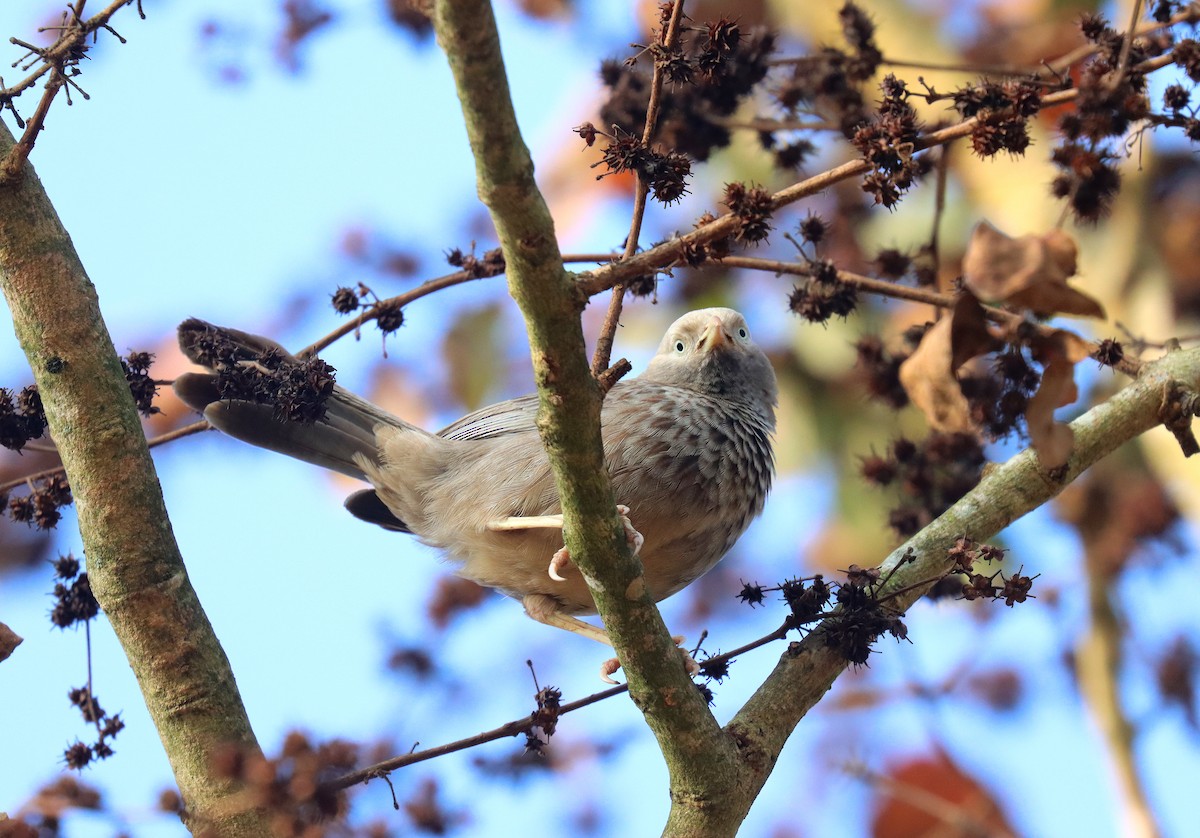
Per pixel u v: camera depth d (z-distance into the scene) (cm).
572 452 705
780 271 916
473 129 609
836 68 1042
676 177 768
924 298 888
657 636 766
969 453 1035
